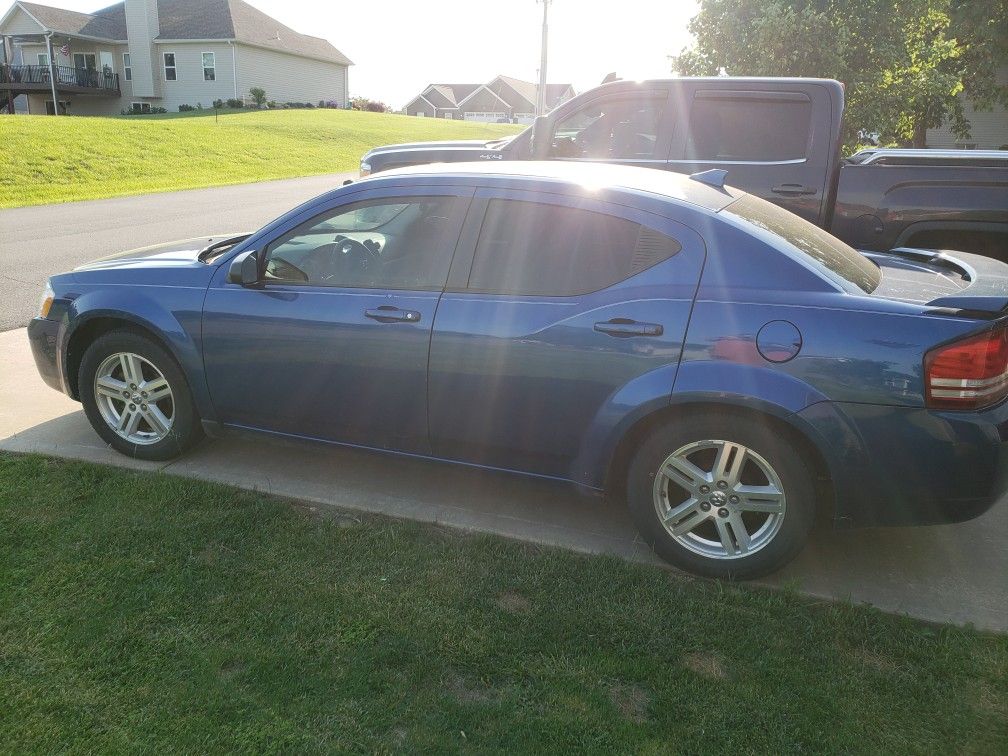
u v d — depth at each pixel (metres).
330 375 3.72
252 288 3.86
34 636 2.75
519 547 3.47
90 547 3.30
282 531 3.51
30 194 17.25
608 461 3.29
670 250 3.22
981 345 2.82
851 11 11.90
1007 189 5.32
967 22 14.80
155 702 2.47
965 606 3.12
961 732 2.43
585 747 2.34
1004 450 2.88
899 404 2.88
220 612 2.91
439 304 3.49
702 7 13.16
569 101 6.36
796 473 3.05
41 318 4.36
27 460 4.14
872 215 5.62
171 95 44.41
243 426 4.06
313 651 2.72
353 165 26.97
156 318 4.00
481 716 2.45
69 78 42.38
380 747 2.32
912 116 16.16
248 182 21.39
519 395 3.38
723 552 3.23
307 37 51.19
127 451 4.29
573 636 2.84
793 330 2.97
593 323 3.22
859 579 3.31
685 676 2.64
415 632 2.83
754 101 5.89
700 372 3.06
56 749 2.28
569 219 3.38
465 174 3.62
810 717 2.48
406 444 3.72
